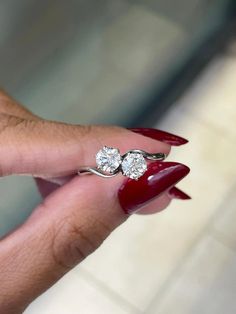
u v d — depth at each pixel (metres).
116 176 0.08
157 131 0.10
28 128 0.08
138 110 0.21
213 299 0.18
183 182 0.20
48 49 0.17
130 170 0.08
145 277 0.19
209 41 0.23
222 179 0.20
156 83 0.22
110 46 0.19
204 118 0.22
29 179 0.18
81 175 0.09
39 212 0.08
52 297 0.18
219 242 0.19
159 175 0.08
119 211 0.09
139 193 0.08
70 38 0.17
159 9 0.19
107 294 0.18
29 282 0.08
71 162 0.08
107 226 0.09
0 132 0.08
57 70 0.18
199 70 0.23
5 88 0.16
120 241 0.19
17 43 0.15
